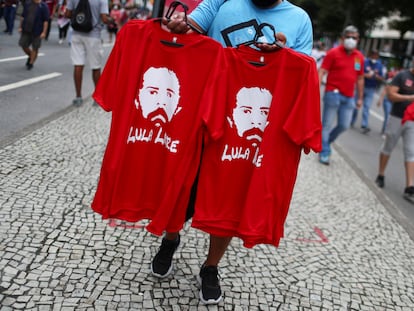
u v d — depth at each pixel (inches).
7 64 369.7
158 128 97.4
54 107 260.8
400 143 386.3
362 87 268.1
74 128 226.2
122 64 94.0
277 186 96.7
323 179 230.8
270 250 140.3
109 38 819.4
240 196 98.5
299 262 136.6
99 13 267.1
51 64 413.4
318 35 1706.4
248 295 114.7
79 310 97.2
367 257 149.3
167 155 96.5
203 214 98.2
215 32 101.0
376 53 399.2
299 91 91.5
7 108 239.3
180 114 94.5
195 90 93.9
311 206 186.7
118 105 95.0
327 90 258.8
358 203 202.4
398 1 1037.2
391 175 274.2
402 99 226.1
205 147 96.9
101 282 108.2
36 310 94.9
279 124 93.8
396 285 134.2
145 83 95.7
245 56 93.6
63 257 115.3
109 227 134.3
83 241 124.4
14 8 565.3
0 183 147.7
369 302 122.1
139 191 100.1
